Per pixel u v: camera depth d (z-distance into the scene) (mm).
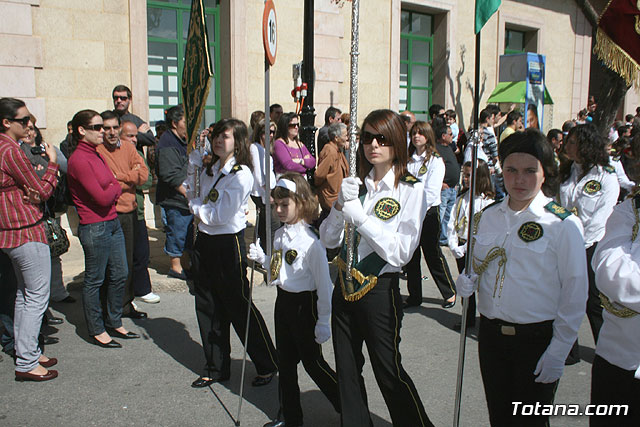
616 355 2203
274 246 3363
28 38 7305
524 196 2352
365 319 2736
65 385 3908
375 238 2627
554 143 7258
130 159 5164
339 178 6621
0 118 3773
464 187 4918
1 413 3498
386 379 2742
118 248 4656
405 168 2793
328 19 9977
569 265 2242
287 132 6488
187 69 4074
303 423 3441
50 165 3945
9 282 4281
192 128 3949
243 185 3723
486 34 13250
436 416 3516
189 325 5129
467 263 2533
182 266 6324
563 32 15180
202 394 3801
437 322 5266
